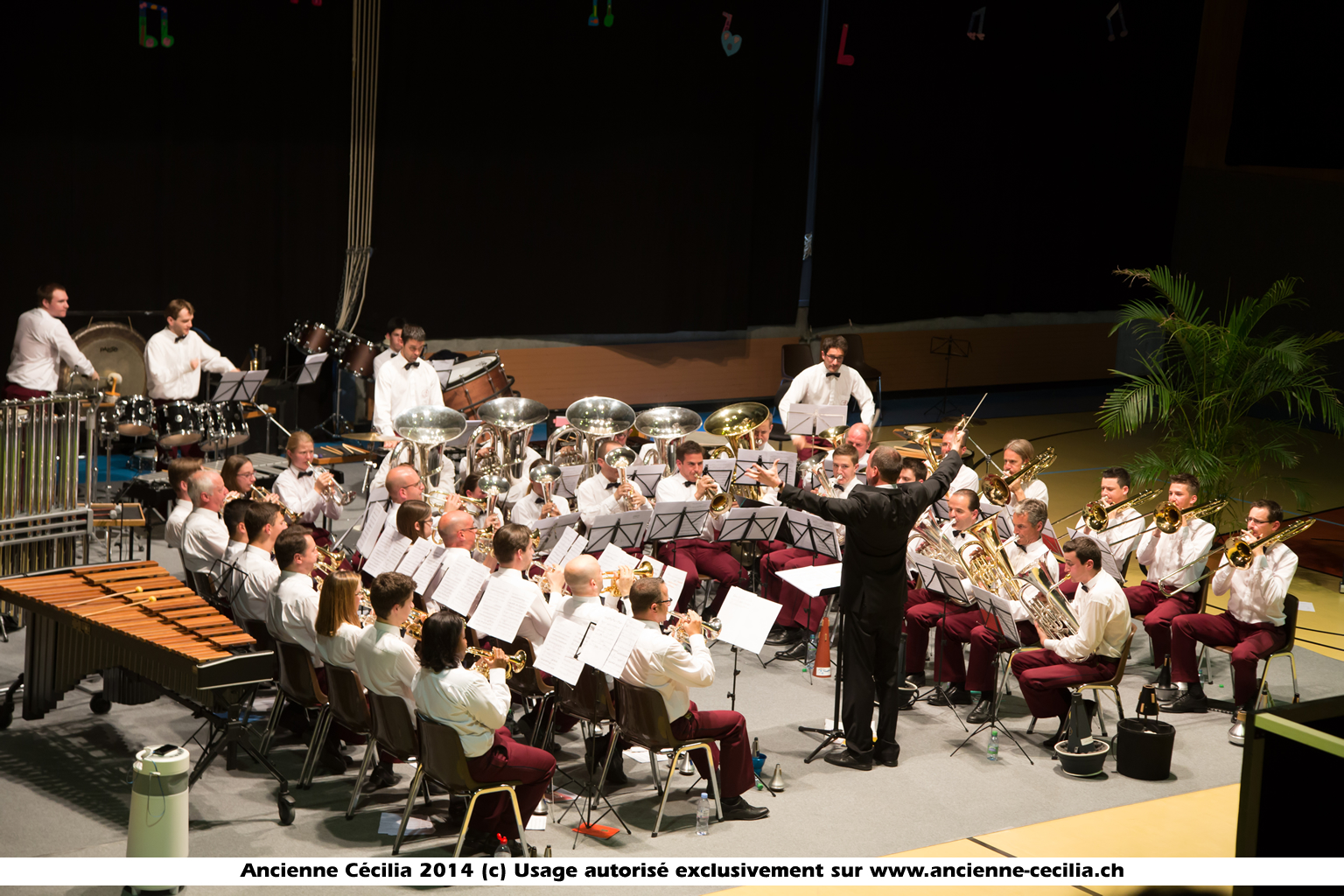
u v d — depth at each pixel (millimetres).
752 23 15656
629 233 15359
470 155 14203
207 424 10391
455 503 8039
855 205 16797
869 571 6762
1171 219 19328
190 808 6156
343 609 6078
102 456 12352
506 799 5836
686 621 6105
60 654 6566
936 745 7340
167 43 12234
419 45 13672
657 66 15148
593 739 6492
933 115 17094
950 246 17656
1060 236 18516
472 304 14539
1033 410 17906
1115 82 18297
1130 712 7895
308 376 11805
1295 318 18188
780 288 16688
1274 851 3465
